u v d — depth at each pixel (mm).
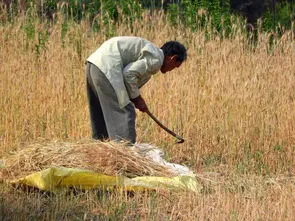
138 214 11891
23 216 11438
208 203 12164
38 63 19719
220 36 22625
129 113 14078
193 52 19984
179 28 22422
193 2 26031
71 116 17234
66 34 21000
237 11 31000
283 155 16422
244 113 17484
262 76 19297
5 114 16969
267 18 27875
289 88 18656
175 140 16953
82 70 19422
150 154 14195
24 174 13234
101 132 14719
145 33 21734
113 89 13922
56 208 11898
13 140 16266
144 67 13875
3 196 12375
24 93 17875
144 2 28109
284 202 12062
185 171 13922
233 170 15164
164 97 17766
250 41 21266
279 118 17469
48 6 25828
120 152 13516
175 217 11742
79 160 13383
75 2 25641
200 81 18719
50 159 13430
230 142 16797
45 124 17141
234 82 18375
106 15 23844
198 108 17531
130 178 13227
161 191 12758
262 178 14461
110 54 14031
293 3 31969
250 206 11992
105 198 12391
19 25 21562
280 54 20156
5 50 20312
